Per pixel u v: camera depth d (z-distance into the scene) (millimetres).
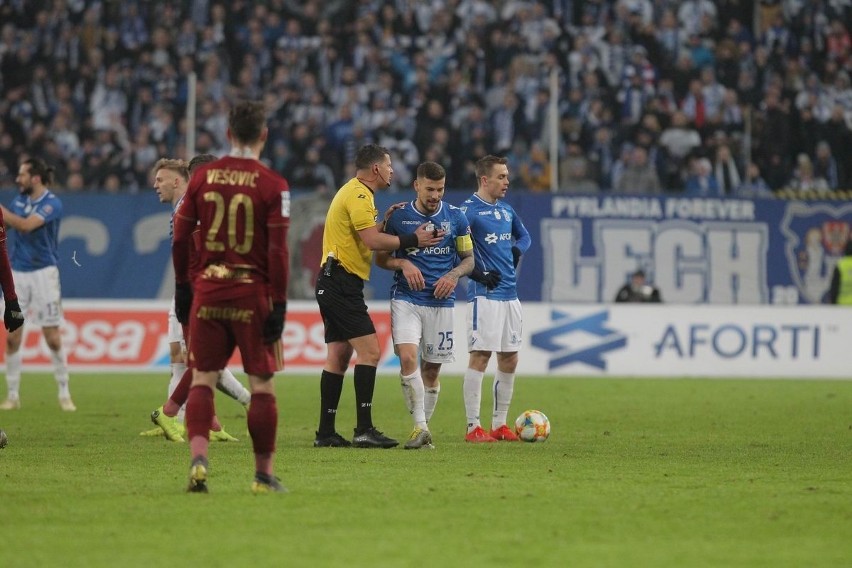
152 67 92062
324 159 85688
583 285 75312
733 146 89500
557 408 50469
